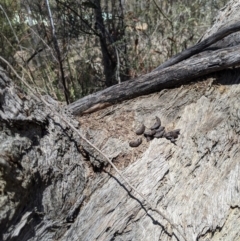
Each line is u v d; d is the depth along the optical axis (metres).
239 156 0.52
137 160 0.51
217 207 0.47
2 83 0.41
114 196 0.47
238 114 0.54
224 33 0.64
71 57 1.04
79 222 0.45
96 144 0.52
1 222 0.37
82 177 0.48
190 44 1.10
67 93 0.84
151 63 1.02
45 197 0.43
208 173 0.50
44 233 0.42
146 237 0.44
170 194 0.48
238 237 0.47
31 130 0.44
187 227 0.45
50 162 0.44
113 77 0.99
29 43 1.01
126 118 0.57
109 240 0.43
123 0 1.04
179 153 0.52
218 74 0.61
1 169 0.37
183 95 0.59
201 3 1.18
